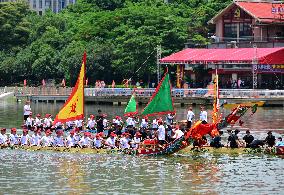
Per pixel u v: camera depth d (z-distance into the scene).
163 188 86.69
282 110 168.50
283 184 88.56
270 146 108.94
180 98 184.12
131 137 113.94
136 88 192.00
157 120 120.94
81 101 118.62
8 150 112.56
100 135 111.69
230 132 111.06
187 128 116.44
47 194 83.88
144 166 99.44
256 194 83.81
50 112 171.75
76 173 94.88
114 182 89.81
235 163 101.06
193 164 100.56
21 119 156.88
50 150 111.94
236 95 179.88
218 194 83.88
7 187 87.06
